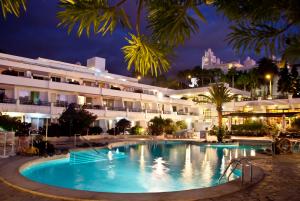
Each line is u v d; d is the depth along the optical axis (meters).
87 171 13.15
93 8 2.48
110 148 22.20
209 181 11.15
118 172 13.00
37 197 6.70
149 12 2.49
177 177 11.91
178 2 2.37
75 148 18.52
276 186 7.91
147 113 44.31
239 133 38.50
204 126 47.41
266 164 12.50
